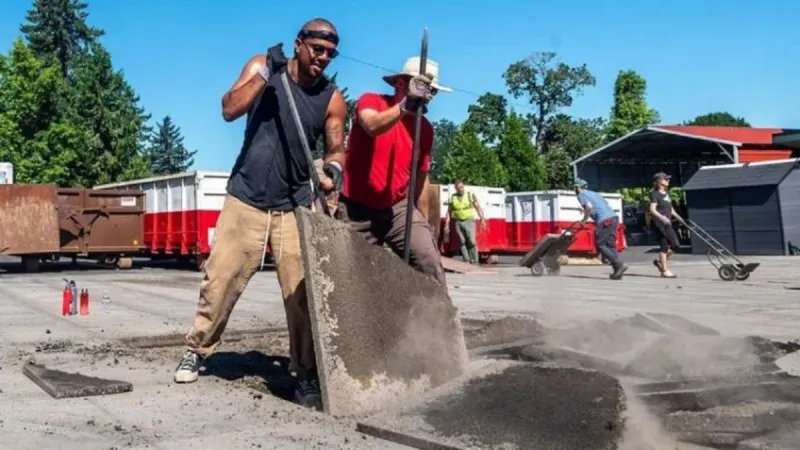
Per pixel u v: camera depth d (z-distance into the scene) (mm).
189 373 4648
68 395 4230
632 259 23859
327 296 3965
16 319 8039
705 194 27500
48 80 46938
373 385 3994
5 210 17359
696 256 25984
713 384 4289
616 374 4648
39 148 46500
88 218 18500
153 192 19922
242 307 9430
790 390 4230
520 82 63906
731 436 3461
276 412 3902
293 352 4438
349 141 5145
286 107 4418
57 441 3375
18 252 17469
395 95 5117
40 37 66688
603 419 3328
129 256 19547
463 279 14844
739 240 26531
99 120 53469
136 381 4684
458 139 42562
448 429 3389
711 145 38438
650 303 9648
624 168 44250
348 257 4062
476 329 6590
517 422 3379
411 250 5098
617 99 59062
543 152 64312
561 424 3322
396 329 4160
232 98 4355
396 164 5086
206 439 3414
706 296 10625
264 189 4449
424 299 4309
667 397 3938
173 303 9852
